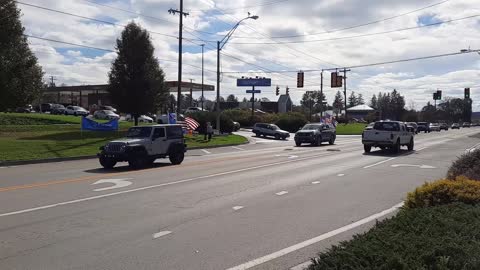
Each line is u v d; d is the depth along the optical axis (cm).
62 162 2227
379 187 1411
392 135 2933
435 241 509
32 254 679
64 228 838
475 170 1319
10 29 3459
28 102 3678
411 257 466
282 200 1165
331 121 7400
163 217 943
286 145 3916
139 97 4097
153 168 1912
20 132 3650
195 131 4841
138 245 733
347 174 1748
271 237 795
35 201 1105
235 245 741
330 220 936
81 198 1154
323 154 2789
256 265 644
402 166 2081
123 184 1413
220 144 3684
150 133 2000
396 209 1056
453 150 3250
